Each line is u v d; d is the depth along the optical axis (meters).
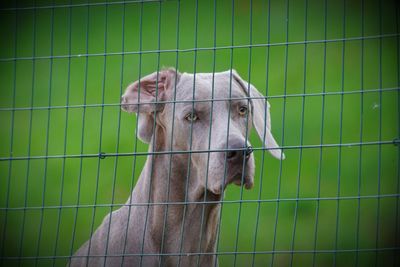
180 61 13.59
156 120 6.89
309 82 13.37
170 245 6.71
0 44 13.38
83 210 12.52
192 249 6.71
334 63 13.33
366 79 12.93
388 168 12.42
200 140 6.46
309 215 12.19
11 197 12.54
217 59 13.71
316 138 12.91
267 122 7.12
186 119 6.57
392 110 12.78
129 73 13.55
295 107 13.24
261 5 14.09
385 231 11.94
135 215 6.88
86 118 13.34
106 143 13.07
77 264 7.07
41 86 13.54
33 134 13.29
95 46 13.71
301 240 11.86
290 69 13.54
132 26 13.79
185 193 6.68
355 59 13.20
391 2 12.84
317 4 13.61
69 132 13.24
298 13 13.90
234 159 6.12
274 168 12.59
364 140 12.73
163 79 6.82
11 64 13.40
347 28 13.29
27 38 13.46
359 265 11.58
